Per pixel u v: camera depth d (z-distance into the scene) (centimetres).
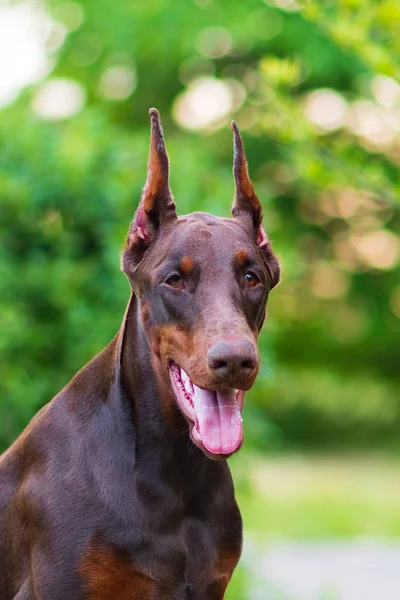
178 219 489
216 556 498
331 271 2416
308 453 2267
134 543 475
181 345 458
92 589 475
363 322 2547
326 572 1100
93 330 864
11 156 906
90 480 483
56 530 479
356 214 2195
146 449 485
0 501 512
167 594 480
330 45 1928
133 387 491
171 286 465
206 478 496
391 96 714
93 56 2217
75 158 892
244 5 2047
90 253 906
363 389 3105
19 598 495
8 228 880
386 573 1099
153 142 491
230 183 970
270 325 919
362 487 1759
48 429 506
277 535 1313
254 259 472
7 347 823
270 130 711
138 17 2109
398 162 1572
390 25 649
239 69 2192
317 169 679
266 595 925
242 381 432
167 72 2247
